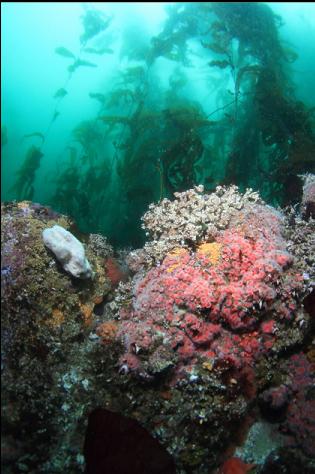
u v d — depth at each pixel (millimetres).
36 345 515
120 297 637
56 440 472
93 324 624
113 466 423
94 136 1514
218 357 505
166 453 439
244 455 501
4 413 443
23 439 450
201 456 479
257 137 1121
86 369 528
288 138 960
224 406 490
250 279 539
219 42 1288
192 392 499
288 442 509
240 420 516
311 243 635
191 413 486
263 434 521
